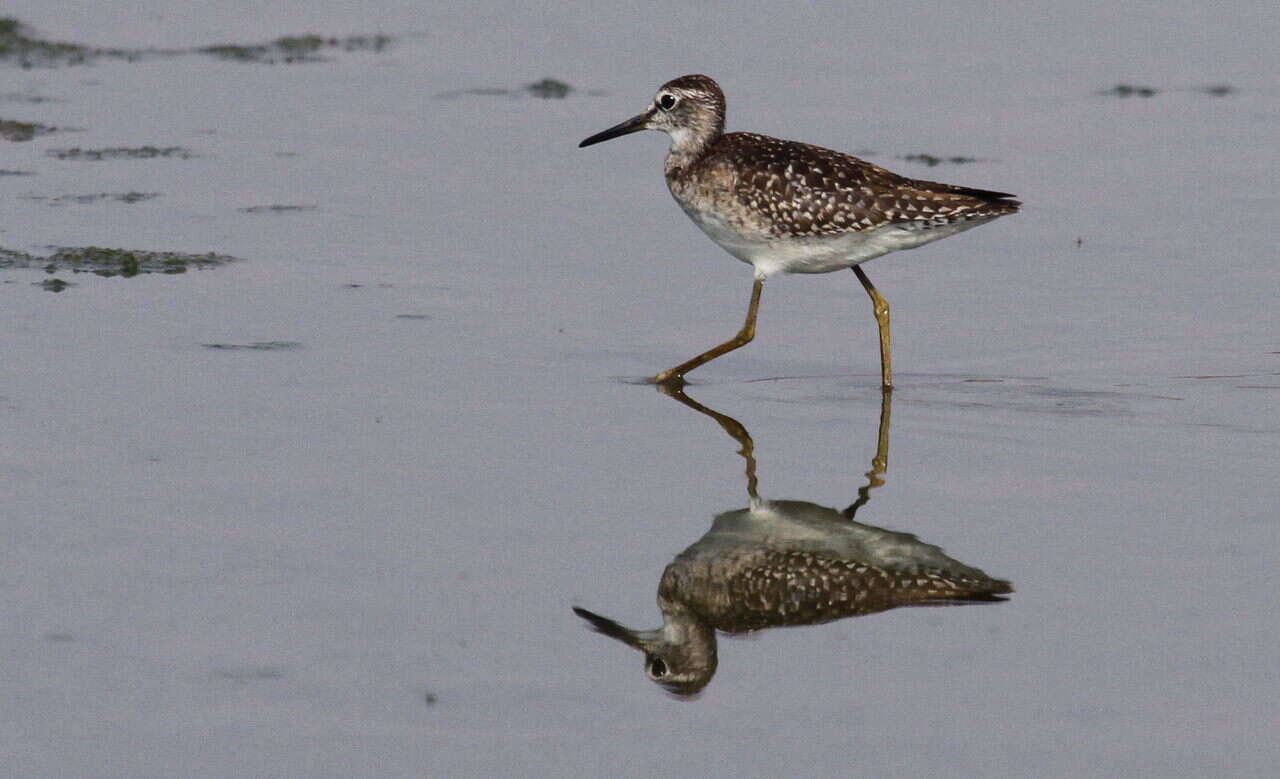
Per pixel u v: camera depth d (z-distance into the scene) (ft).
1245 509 38.37
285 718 29.35
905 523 38.27
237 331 50.34
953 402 46.68
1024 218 61.93
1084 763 27.94
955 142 69.62
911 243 46.55
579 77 80.28
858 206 45.70
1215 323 52.01
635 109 75.15
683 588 34.86
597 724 29.45
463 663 31.48
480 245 59.21
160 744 28.43
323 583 34.45
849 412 45.96
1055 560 35.91
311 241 59.00
